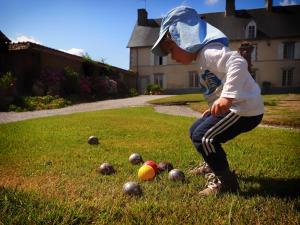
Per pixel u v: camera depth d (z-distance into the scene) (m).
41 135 7.50
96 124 9.62
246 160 4.85
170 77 45.12
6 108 16.64
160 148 5.91
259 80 43.22
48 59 24.41
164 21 3.56
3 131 8.20
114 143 6.44
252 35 43.47
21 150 5.68
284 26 43.25
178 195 3.20
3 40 22.02
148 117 11.95
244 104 3.10
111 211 2.66
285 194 3.29
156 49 3.66
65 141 6.68
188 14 3.49
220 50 3.15
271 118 11.12
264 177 3.94
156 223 2.50
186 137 7.19
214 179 3.40
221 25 45.28
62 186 3.49
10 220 2.42
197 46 3.28
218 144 3.30
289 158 5.02
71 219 2.50
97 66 30.42
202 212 2.71
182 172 3.80
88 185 3.54
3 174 4.12
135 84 43.38
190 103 19.62
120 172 4.20
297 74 42.12
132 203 2.92
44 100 19.09
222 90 3.17
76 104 20.86
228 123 3.14
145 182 3.69
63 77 23.39
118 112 14.29
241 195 3.24
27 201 2.73
